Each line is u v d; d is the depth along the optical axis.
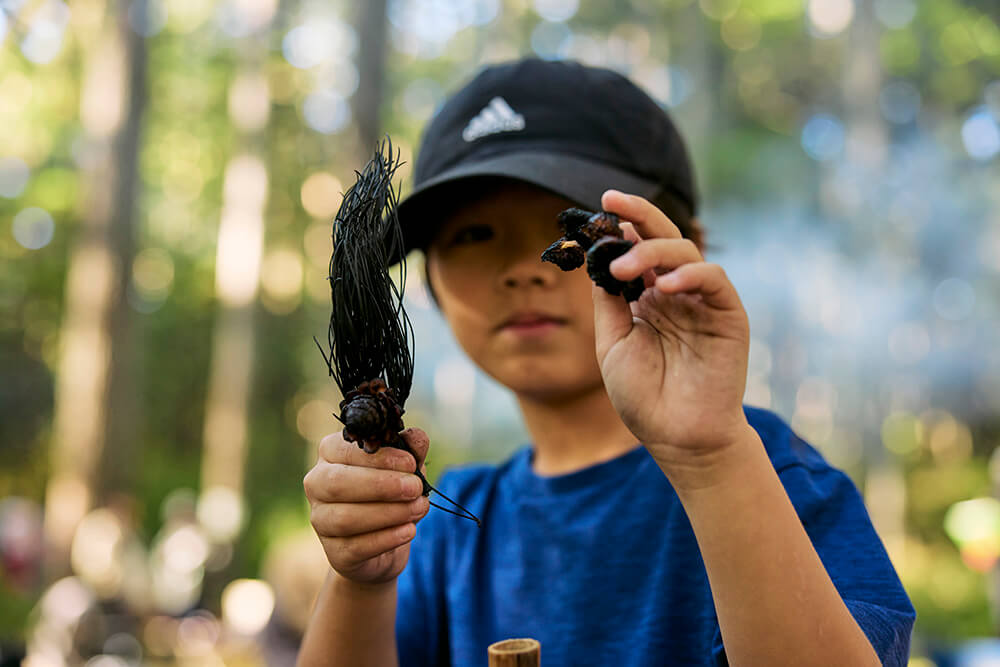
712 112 22.23
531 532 1.61
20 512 9.70
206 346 23.12
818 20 21.62
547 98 1.63
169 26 20.16
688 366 1.02
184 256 22.94
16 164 17.66
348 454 1.12
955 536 7.28
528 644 1.11
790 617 0.99
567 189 1.44
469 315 1.56
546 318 1.51
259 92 15.45
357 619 1.34
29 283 18.86
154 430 22.17
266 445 20.83
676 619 1.39
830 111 22.45
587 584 1.49
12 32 14.90
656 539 1.47
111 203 11.77
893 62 20.91
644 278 1.08
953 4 20.03
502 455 20.23
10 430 18.62
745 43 23.20
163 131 21.25
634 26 22.11
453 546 1.75
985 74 21.05
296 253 21.47
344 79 19.42
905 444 21.02
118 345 11.66
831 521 1.31
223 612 11.08
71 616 7.61
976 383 22.08
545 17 22.27
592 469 1.58
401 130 21.42
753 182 20.50
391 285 1.15
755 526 1.00
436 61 23.45
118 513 9.95
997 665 5.55
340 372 1.13
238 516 12.62
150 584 9.56
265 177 15.52
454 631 1.64
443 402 22.81
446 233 1.60
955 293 21.05
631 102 1.65
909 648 1.21
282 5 18.16
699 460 1.01
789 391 22.33
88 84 11.99
